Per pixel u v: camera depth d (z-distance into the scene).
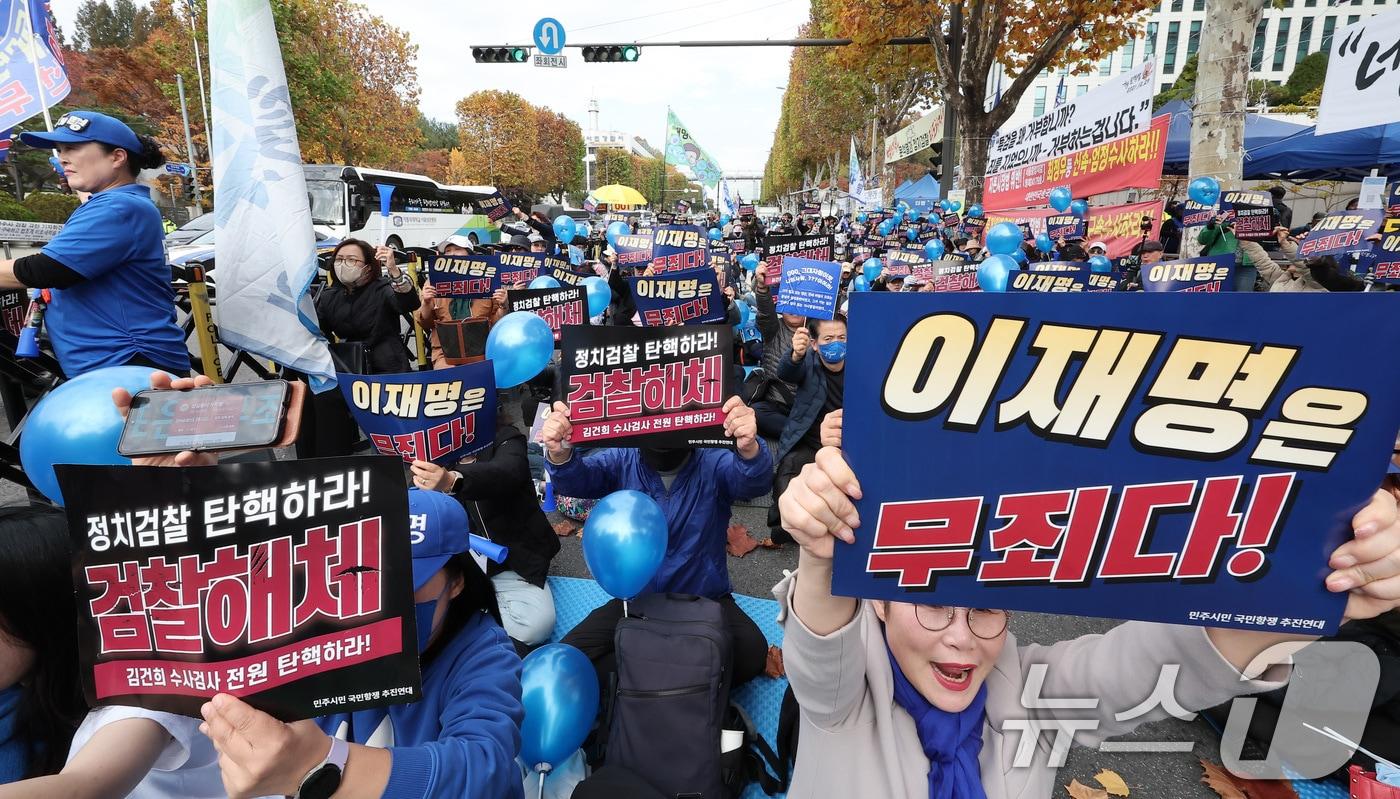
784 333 5.20
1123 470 0.92
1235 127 6.58
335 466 0.93
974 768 1.25
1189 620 0.93
